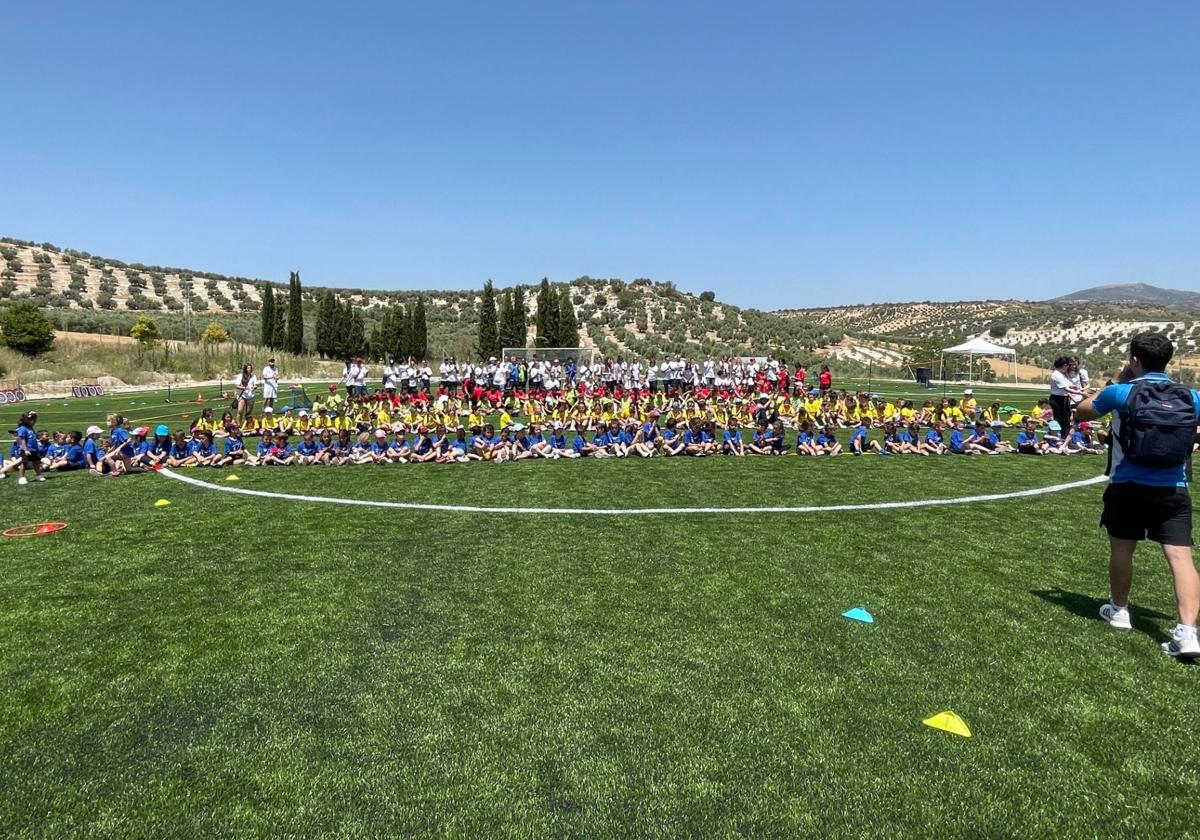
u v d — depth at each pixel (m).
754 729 4.11
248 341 66.44
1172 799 3.47
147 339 51.53
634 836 3.23
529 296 86.12
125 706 4.44
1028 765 3.75
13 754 3.93
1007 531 8.65
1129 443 5.08
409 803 3.48
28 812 3.44
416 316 58.06
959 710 4.31
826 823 3.30
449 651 5.18
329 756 3.88
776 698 4.46
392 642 5.36
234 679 4.78
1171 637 5.29
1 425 22.56
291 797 3.53
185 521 9.38
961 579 6.73
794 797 3.49
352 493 11.35
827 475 13.05
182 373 43.62
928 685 4.61
